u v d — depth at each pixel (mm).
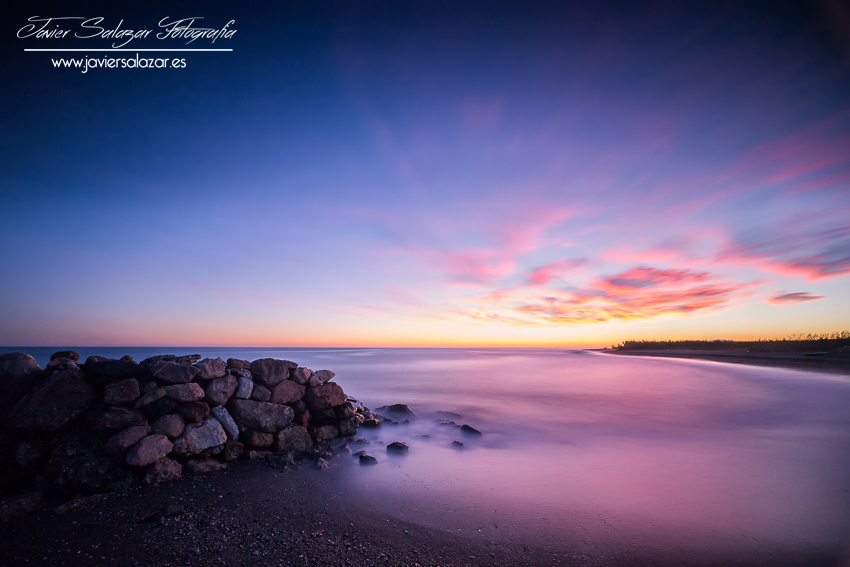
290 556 3855
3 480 4984
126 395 5961
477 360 43812
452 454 7512
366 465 6742
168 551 3908
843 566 3689
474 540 4234
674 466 6719
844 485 5777
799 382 16562
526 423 10234
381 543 4145
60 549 3902
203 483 5637
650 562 3809
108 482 5250
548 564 3783
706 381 18359
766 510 4969
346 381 20875
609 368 27453
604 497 5418
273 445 7051
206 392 6809
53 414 5422
